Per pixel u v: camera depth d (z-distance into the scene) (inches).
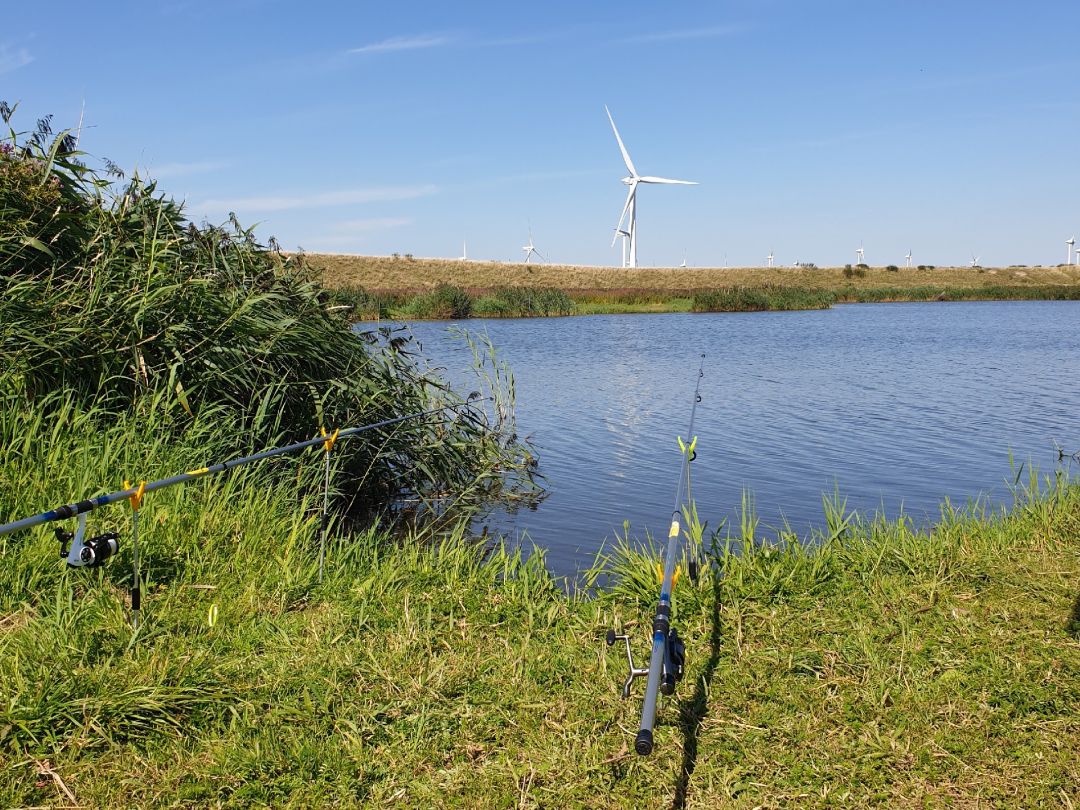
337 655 179.3
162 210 331.6
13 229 284.5
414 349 1115.3
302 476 315.9
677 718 162.9
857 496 389.1
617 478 430.0
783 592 222.1
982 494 390.3
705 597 217.9
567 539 327.0
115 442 253.8
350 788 141.6
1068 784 143.3
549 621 205.6
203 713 157.5
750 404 680.4
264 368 323.3
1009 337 1413.6
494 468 425.1
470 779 145.0
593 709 165.3
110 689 157.6
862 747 153.9
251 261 354.3
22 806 134.3
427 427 398.6
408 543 280.1
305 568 229.3
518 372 896.3
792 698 169.5
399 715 161.2
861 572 236.5
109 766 144.0
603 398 714.2
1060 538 267.7
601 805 140.6
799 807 140.1
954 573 233.6
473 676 176.1
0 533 133.2
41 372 270.1
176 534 228.5
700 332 1552.7
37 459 238.8
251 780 142.1
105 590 200.2
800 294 2529.5
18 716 148.2
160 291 281.7
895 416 618.5
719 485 413.1
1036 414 624.4
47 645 170.6
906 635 195.3
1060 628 199.3
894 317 2074.3
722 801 141.7
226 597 204.4
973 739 155.7
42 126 303.9
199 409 293.1
